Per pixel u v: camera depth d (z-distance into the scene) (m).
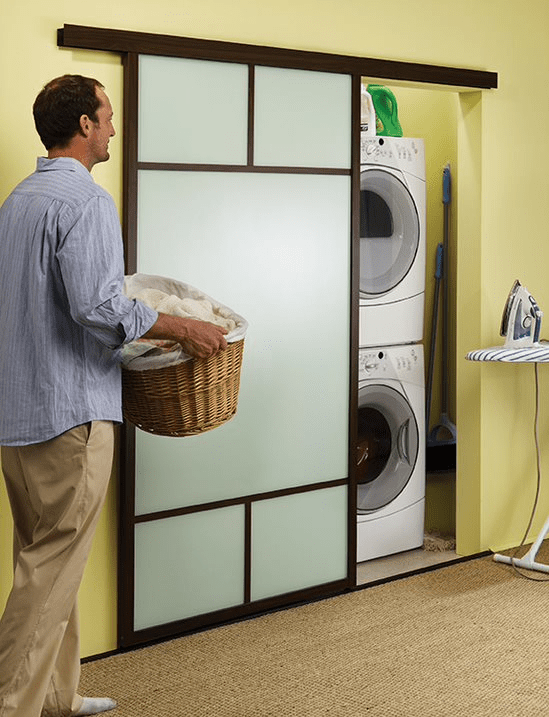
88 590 3.34
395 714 2.95
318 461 3.89
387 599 3.91
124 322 2.53
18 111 3.05
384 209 4.38
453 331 4.89
